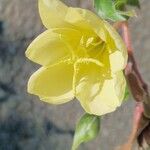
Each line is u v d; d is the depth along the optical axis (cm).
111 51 12
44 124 30
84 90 12
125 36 12
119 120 29
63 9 11
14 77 32
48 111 31
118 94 11
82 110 30
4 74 32
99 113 12
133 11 11
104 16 11
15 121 31
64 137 30
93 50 12
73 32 12
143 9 30
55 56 12
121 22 12
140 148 12
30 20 32
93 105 12
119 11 11
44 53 12
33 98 31
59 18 12
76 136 12
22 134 30
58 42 12
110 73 12
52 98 12
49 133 30
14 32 32
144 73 29
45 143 30
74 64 12
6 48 32
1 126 31
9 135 31
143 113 12
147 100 11
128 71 11
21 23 32
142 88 11
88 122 12
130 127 29
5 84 32
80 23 12
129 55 11
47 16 12
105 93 12
